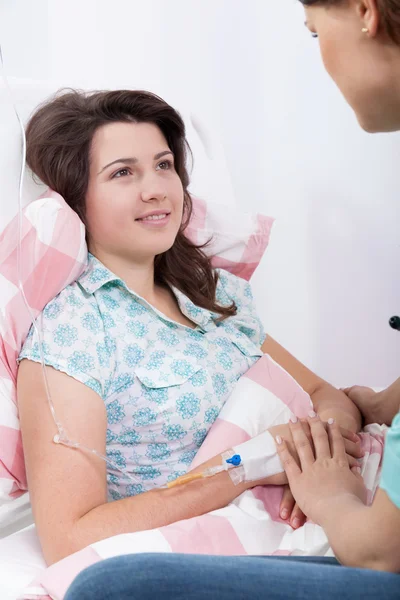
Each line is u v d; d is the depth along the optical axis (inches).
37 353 52.9
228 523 49.3
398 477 34.9
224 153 82.6
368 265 88.5
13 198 60.7
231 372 60.6
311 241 88.9
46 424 50.4
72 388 51.7
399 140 85.0
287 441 53.2
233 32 86.5
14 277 55.1
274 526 50.9
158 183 58.2
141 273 60.6
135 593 34.4
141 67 87.4
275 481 53.1
